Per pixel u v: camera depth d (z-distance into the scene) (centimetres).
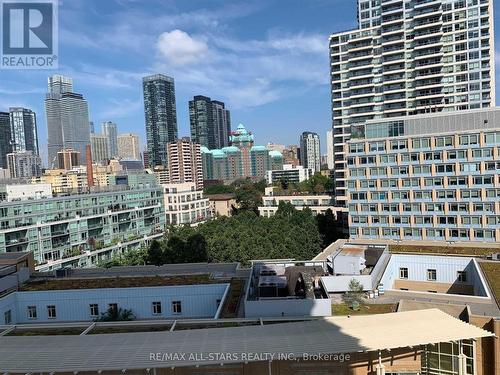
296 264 3916
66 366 1942
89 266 8869
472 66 10438
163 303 3450
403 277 4438
